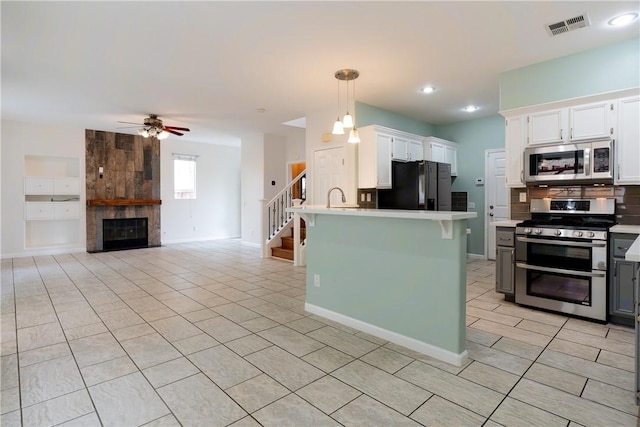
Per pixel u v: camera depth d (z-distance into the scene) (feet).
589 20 9.52
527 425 5.82
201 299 13.11
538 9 8.95
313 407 6.35
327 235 10.91
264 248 22.29
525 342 9.12
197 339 9.39
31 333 9.80
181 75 13.58
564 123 11.85
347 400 6.56
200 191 30.73
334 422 5.93
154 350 8.71
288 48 11.19
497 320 10.75
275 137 27.17
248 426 5.83
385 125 18.83
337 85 14.82
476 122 20.97
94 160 24.59
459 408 6.29
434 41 10.74
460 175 21.68
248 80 14.17
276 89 15.31
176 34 10.23
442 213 8.16
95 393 6.81
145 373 7.58
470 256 21.36
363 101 17.25
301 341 9.23
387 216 8.54
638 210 11.37
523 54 11.72
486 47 11.18
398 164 17.28
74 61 12.19
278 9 8.89
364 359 8.21
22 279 16.31
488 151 20.53
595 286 10.49
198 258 22.11
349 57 11.94
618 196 11.70
